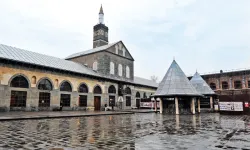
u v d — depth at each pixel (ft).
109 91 112.88
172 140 21.56
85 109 94.89
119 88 119.24
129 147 18.28
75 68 96.48
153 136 24.16
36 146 18.60
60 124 37.29
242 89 131.03
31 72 74.23
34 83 74.90
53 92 81.25
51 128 31.35
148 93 153.58
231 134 25.68
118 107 116.37
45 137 23.24
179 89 74.28
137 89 140.15
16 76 69.51
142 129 30.73
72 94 89.30
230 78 136.87
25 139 21.94
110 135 24.86
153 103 120.57
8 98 66.69
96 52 117.50
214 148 17.76
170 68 83.97
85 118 53.26
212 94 93.61
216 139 22.07
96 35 140.97
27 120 44.45
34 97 74.28
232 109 67.56
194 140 21.52
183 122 42.16
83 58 124.77
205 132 27.53
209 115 67.05
